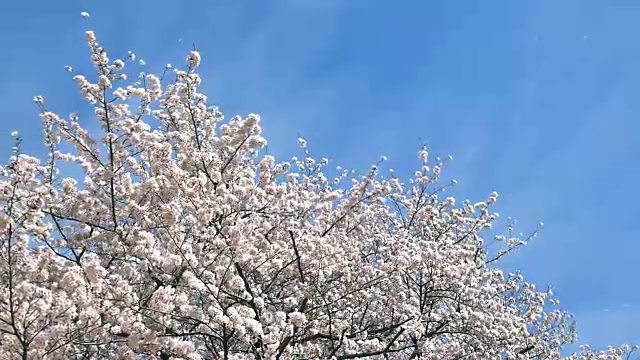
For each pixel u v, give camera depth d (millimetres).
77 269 7559
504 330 12109
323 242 10109
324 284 10438
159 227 8914
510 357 12523
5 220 6906
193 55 9820
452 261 12203
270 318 8859
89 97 9125
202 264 8766
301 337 10023
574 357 16531
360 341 9898
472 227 13898
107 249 9328
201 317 7992
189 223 9133
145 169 10289
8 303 7238
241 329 7812
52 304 7430
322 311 10219
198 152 9867
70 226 9375
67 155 9438
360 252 12031
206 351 9672
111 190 9055
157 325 8055
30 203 7465
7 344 7215
